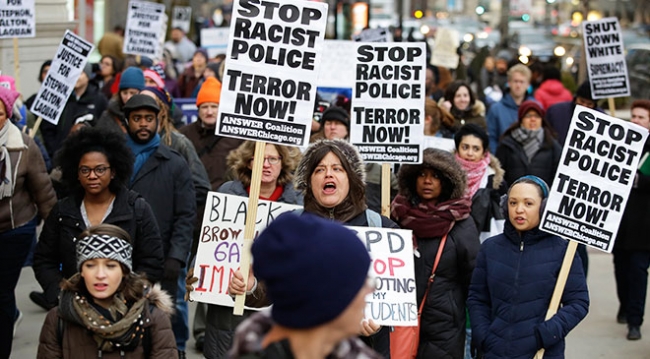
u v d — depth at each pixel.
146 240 6.04
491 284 5.59
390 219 5.86
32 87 16.27
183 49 22.39
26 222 6.95
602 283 11.02
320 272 2.31
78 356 4.75
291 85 5.64
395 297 5.40
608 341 8.97
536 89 15.20
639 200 8.76
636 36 34.53
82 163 5.83
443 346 6.18
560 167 5.72
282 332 2.40
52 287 5.90
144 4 13.71
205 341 5.93
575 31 37.03
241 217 5.96
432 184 6.21
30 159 6.92
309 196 5.38
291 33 5.64
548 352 5.48
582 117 5.74
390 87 6.60
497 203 7.55
